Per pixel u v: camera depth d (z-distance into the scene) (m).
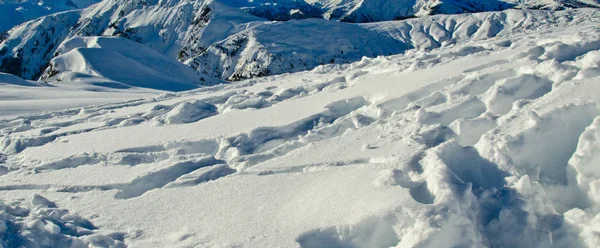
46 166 5.67
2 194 4.80
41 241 3.49
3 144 7.12
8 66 144.25
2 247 3.35
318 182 4.10
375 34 127.06
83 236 3.60
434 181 3.52
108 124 8.02
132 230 3.79
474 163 3.90
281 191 4.09
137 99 11.57
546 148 3.95
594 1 192.75
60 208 4.31
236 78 106.19
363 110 6.07
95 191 4.69
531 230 3.21
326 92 7.62
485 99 5.12
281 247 3.23
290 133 5.93
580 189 3.59
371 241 3.28
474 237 3.11
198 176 4.74
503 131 4.11
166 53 142.38
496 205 3.42
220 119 6.90
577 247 3.13
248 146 5.69
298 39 115.38
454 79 6.16
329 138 5.51
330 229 3.34
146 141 6.18
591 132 3.66
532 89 5.12
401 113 5.49
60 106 11.75
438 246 3.03
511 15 124.81
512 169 3.69
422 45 123.31
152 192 4.48
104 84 24.00
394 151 4.35
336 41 119.12
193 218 3.85
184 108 7.66
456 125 4.58
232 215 3.80
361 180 3.88
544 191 3.56
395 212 3.27
